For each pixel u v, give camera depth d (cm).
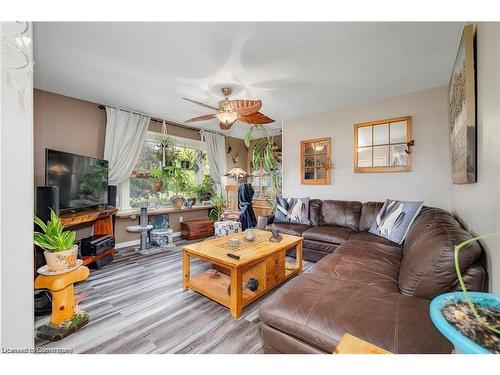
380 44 191
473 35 132
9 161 88
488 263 108
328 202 341
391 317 98
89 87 282
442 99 274
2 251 85
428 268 115
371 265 172
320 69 233
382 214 262
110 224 329
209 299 201
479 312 59
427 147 285
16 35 91
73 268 162
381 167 318
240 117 278
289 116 405
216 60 216
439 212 196
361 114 338
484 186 116
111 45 193
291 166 421
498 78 97
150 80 259
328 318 102
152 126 417
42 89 288
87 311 181
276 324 112
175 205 436
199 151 502
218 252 200
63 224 233
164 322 167
